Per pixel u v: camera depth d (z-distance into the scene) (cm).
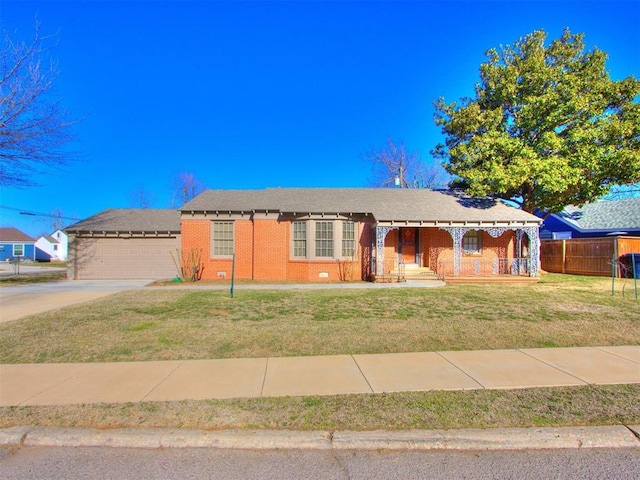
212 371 539
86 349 644
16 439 366
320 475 315
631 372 529
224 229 1828
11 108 1448
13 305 1104
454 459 338
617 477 311
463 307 1010
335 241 1725
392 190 2042
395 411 411
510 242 1852
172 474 317
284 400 440
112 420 394
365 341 686
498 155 1798
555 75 1758
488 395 453
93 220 2142
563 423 384
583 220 2595
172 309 995
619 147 1712
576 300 1117
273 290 1381
